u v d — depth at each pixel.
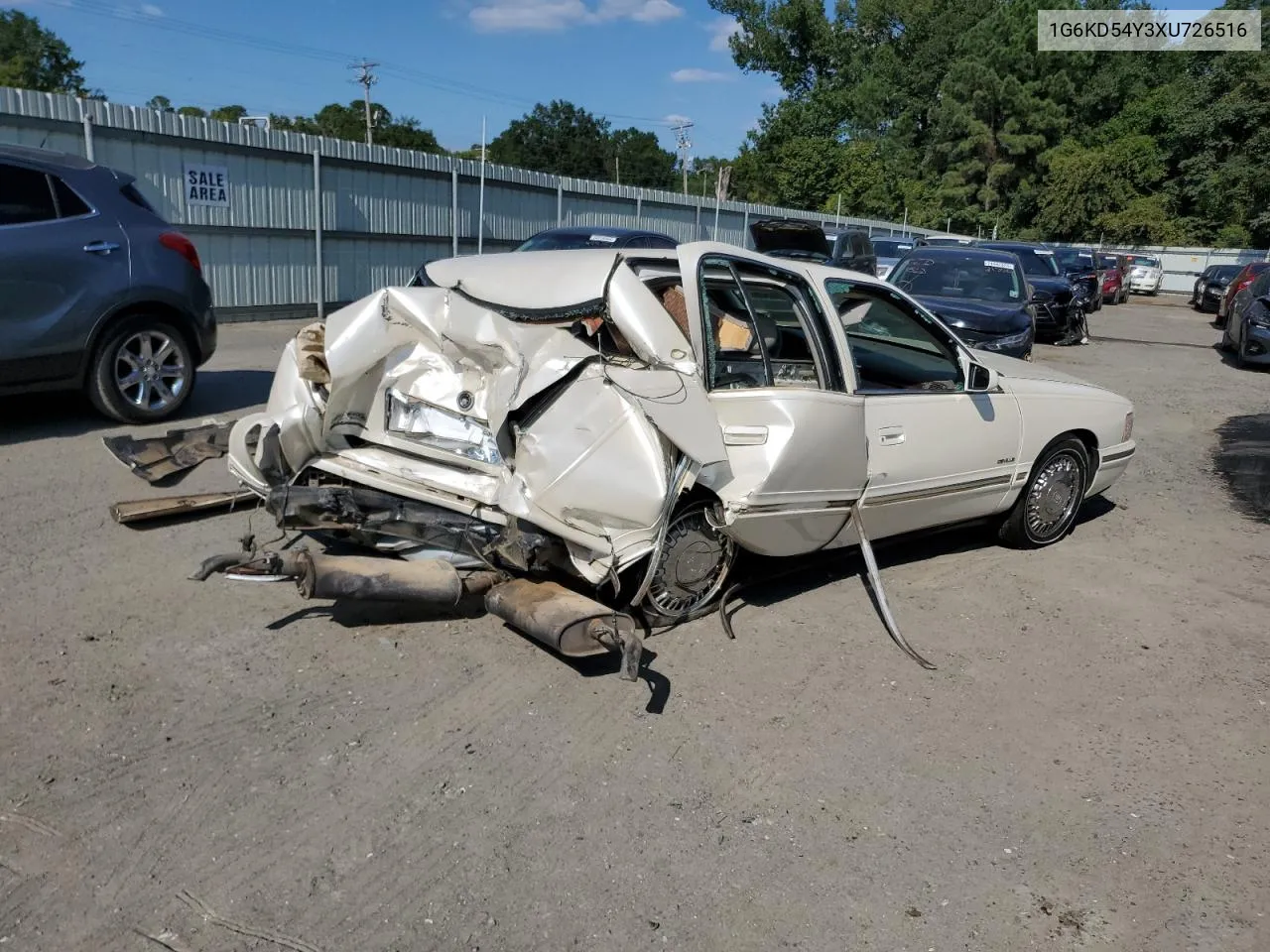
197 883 2.86
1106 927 2.94
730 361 4.53
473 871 2.99
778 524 4.67
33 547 5.06
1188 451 9.77
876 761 3.76
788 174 47.16
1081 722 4.16
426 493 4.31
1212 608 5.56
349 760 3.50
